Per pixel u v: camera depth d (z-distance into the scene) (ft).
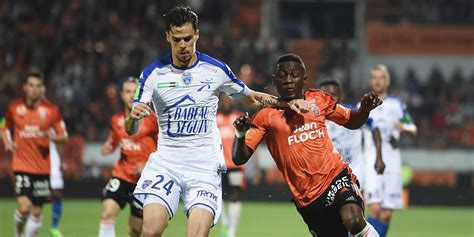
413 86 300.20
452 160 260.62
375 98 78.59
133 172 106.83
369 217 120.37
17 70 303.48
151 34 325.42
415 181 261.85
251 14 348.18
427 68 317.83
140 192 77.77
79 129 264.52
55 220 141.08
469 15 332.60
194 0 339.77
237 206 142.41
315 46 331.98
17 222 118.42
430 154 261.65
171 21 74.69
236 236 147.74
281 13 353.10
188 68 77.41
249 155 80.69
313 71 328.70
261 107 81.82
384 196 120.88
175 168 77.92
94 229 154.10
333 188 79.36
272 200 235.20
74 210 199.72
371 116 119.03
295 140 80.12
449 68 317.22
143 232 74.59
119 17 330.13
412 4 337.93
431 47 317.63
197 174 77.82
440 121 285.43
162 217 75.20
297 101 77.41
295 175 80.53
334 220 80.69
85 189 239.09
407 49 318.65
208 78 77.56
